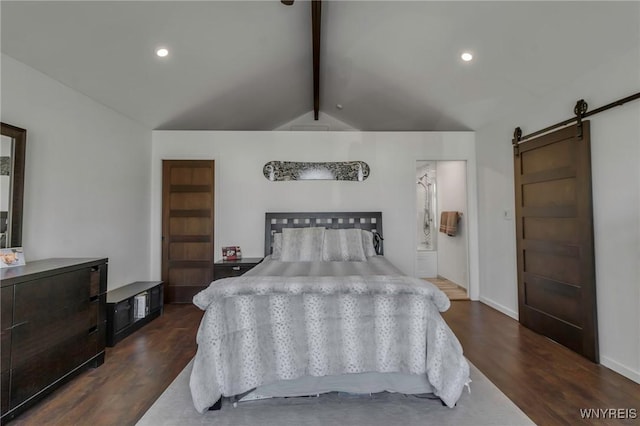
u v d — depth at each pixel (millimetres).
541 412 1869
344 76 4172
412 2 2545
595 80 2523
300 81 4438
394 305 1968
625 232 2293
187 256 4371
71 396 2064
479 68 3115
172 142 4430
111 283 3533
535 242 3199
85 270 2377
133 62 2938
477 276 4414
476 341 2961
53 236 2760
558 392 2080
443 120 4426
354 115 5453
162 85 3432
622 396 2033
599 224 2488
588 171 2553
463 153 4473
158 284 3783
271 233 4375
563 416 1830
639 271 2201
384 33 3039
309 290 1937
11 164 2361
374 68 3738
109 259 3504
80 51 2592
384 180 4484
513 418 1813
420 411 1891
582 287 2613
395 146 4504
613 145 2371
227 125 4984
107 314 2891
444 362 1877
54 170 2773
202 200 4379
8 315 1788
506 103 3504
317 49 3221
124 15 2391
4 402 1760
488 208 4129
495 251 3969
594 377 2275
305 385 1987
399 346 1943
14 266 2158
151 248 4375
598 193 2496
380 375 1988
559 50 2520
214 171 4402
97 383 2232
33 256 2566
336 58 3768
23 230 2486
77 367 2281
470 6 2424
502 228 3818
